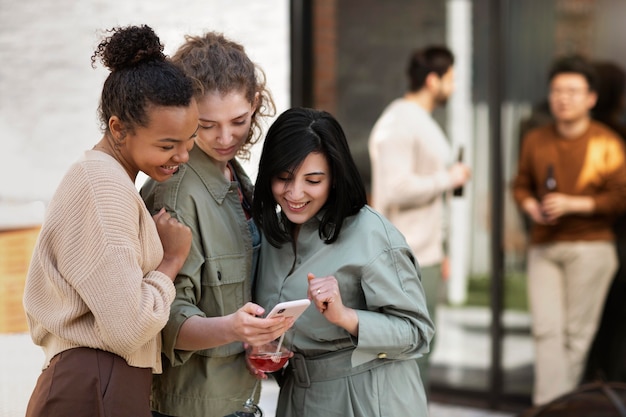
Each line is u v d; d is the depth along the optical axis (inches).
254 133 99.6
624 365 192.9
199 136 92.0
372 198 205.6
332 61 203.3
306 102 200.4
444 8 201.6
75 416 81.5
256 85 94.3
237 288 95.6
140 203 82.5
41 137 222.5
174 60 92.4
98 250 79.3
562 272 196.4
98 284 79.0
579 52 193.3
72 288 81.4
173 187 92.0
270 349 91.8
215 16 193.9
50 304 83.9
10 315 202.1
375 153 191.8
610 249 192.5
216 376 94.3
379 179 191.0
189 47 93.4
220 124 91.1
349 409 94.7
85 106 217.3
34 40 221.0
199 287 92.2
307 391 97.0
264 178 92.2
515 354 205.3
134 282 79.4
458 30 201.5
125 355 82.7
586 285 193.5
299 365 96.8
